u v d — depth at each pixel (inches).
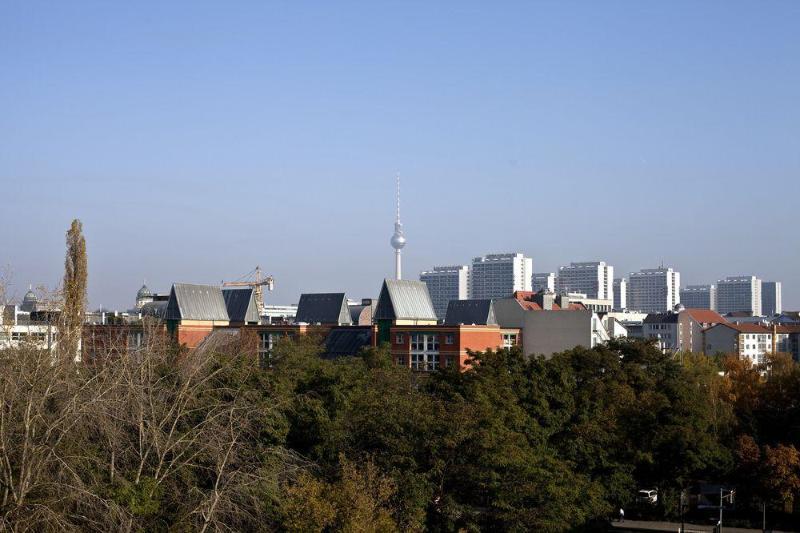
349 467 2716.5
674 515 4229.8
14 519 2235.5
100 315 7628.0
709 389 5172.2
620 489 3649.1
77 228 4121.6
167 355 3821.4
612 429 3850.9
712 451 4045.3
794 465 4153.5
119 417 2605.8
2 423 2336.4
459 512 2888.8
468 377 3799.2
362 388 3646.7
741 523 4185.5
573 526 3366.1
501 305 7662.4
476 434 2950.3
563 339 7401.6
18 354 2610.7
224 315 7317.9
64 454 2434.8
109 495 2447.1
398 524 2778.1
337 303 7613.2
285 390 3253.0
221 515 2605.8
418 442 2987.2
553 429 3666.3
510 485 2920.8
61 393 2596.0
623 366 4714.6
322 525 2568.9
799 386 5241.1
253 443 3009.4
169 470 2659.9
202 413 2920.8
